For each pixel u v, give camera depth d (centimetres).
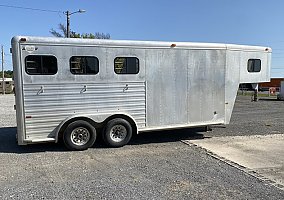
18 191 491
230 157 707
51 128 729
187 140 895
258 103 2430
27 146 802
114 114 780
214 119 896
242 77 922
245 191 496
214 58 879
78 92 743
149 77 808
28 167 622
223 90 898
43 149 771
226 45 890
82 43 737
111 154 730
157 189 502
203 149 784
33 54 700
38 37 705
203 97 875
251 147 809
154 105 820
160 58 816
